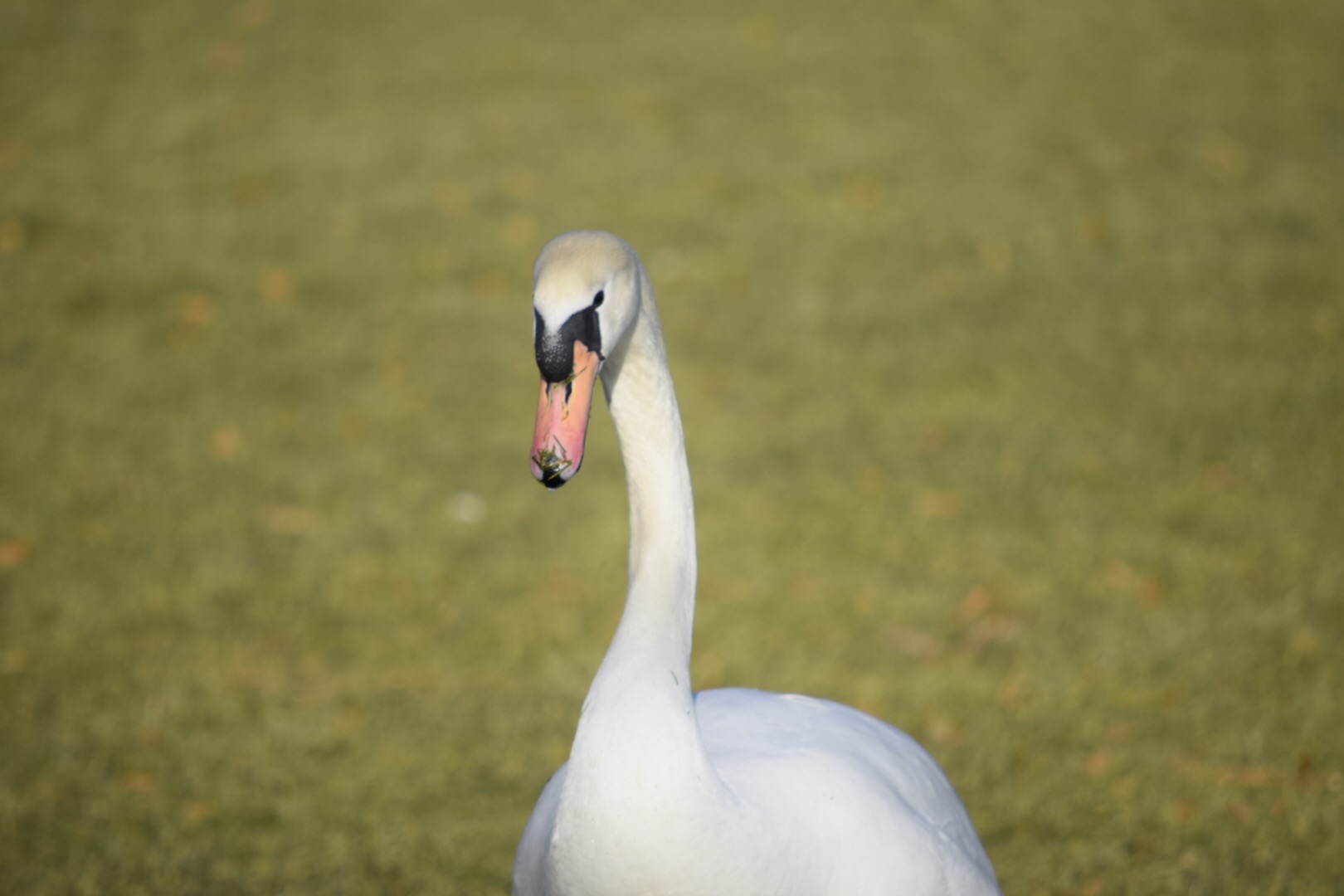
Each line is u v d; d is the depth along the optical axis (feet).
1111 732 25.54
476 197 58.75
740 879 12.25
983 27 79.92
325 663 28.58
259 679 27.89
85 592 30.91
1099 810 23.15
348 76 72.84
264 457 38.14
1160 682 27.12
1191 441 38.11
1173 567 31.68
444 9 83.25
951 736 25.61
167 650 28.81
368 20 81.46
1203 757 24.61
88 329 46.83
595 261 12.19
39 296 49.19
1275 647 28.09
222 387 42.68
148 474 37.04
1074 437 38.73
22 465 37.14
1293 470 36.19
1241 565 31.60
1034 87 71.20
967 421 40.04
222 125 66.64
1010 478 36.50
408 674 28.17
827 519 34.58
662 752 11.87
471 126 66.39
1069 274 51.08
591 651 28.89
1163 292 49.19
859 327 46.85
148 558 32.68
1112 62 75.00
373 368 44.16
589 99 69.56
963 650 28.73
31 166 61.93
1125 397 41.19
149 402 41.57
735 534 33.86
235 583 31.50
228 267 52.11
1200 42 78.13
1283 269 50.90
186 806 23.77
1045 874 21.50
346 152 63.62
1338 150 63.62
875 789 14.08
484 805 23.80
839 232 55.31
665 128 65.98
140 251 53.42
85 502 35.35
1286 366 42.75
